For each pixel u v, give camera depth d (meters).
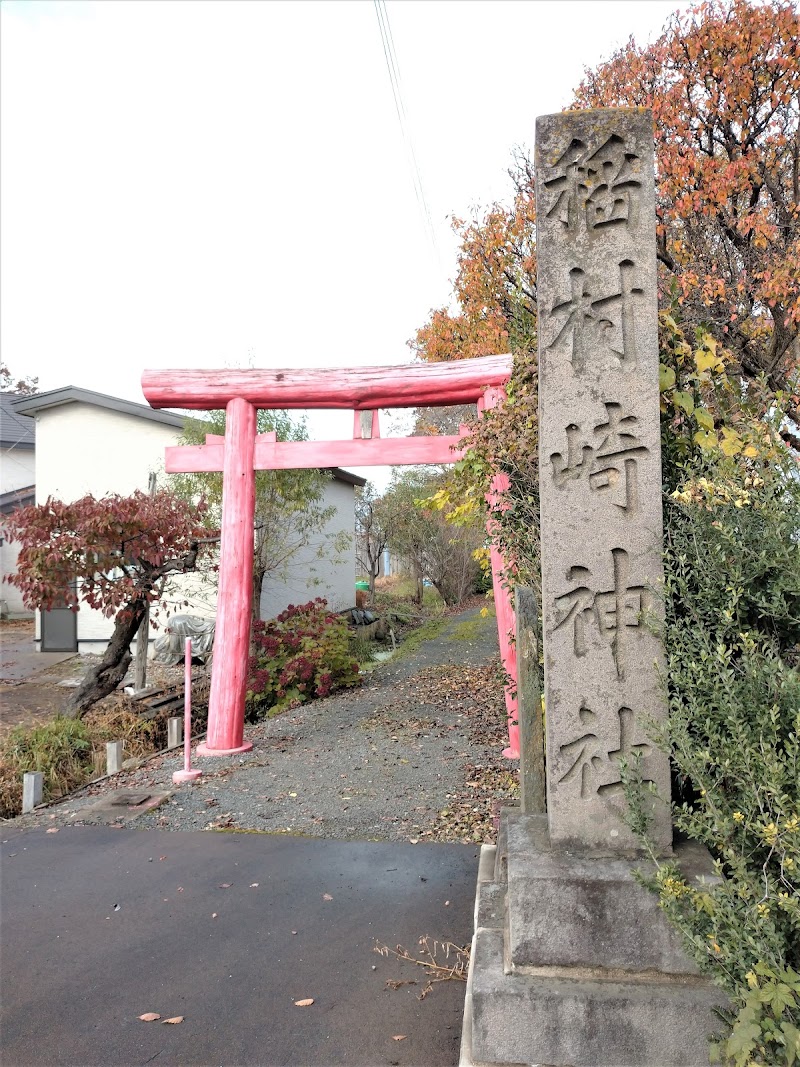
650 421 2.49
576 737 2.47
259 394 7.28
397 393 7.14
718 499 2.34
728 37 7.01
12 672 13.43
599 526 2.50
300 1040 2.68
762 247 7.17
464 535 20.88
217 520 10.95
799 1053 1.63
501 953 2.41
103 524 7.98
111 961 3.31
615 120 2.58
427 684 10.30
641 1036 2.11
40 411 15.32
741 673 2.21
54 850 4.78
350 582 19.11
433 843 4.64
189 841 4.84
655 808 2.41
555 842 2.46
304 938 3.45
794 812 1.81
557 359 2.56
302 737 7.51
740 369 6.96
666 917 2.18
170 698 10.09
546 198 2.60
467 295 10.57
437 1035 2.69
